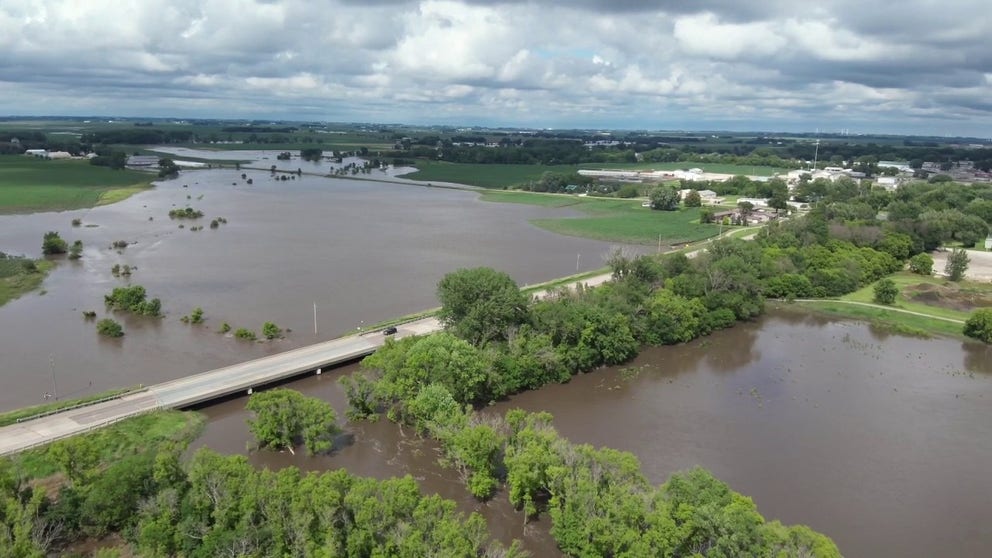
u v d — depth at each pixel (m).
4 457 70.81
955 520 71.31
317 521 57.06
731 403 99.75
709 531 54.94
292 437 80.88
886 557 64.81
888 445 87.31
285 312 133.62
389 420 89.50
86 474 65.38
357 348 110.62
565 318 110.31
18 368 102.44
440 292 113.06
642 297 128.25
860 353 124.12
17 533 54.16
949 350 127.00
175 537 57.88
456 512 68.75
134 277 158.75
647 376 110.38
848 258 172.25
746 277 143.38
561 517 61.75
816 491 75.94
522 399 99.25
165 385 93.81
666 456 82.50
